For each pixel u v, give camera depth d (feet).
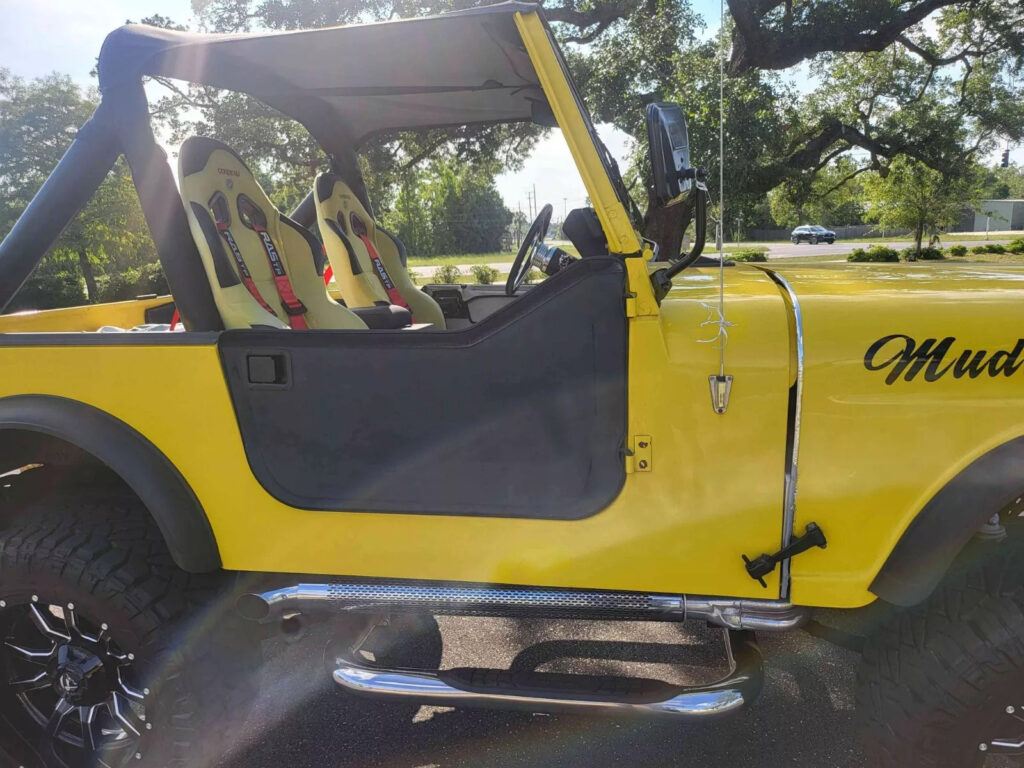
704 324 4.72
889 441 4.58
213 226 6.84
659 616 5.04
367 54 6.06
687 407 4.70
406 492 5.16
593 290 4.67
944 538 4.43
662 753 6.48
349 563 5.34
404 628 8.11
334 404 5.13
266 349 5.14
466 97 7.91
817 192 47.03
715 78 28.99
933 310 4.60
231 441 5.29
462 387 4.95
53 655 5.78
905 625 4.92
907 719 4.80
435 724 6.95
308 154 12.17
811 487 4.67
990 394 4.51
